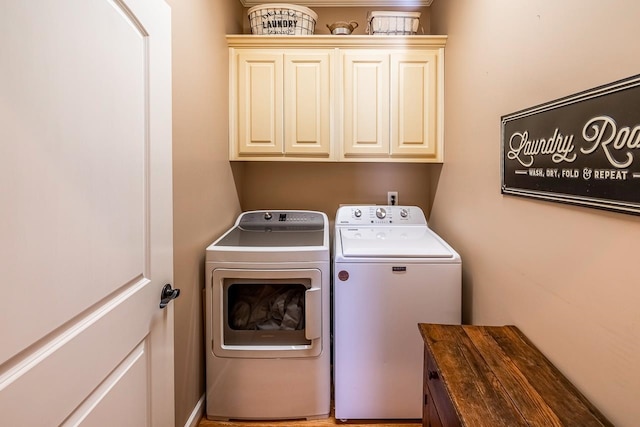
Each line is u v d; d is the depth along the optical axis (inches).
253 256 66.9
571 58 38.0
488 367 40.9
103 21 30.2
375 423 69.7
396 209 91.7
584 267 36.2
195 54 63.9
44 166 23.7
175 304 57.1
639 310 29.7
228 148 86.1
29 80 22.3
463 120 72.1
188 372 63.1
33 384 22.7
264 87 86.0
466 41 70.2
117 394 33.1
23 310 21.9
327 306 69.1
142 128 37.6
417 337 67.5
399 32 85.7
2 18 20.2
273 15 85.4
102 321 30.4
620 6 31.1
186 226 61.0
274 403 69.6
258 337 69.4
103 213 30.5
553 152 40.6
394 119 86.0
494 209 57.7
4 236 20.6
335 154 87.0
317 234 81.0
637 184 28.9
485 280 61.2
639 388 29.8
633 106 29.1
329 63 85.7
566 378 39.0
